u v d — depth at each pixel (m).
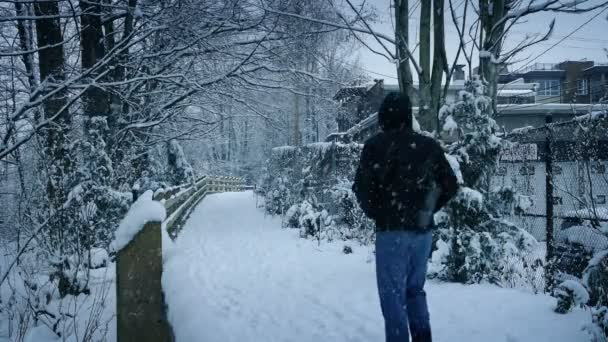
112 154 8.84
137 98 10.90
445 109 5.78
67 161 6.36
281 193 14.56
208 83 9.46
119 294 2.25
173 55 9.78
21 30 7.79
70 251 5.19
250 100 11.12
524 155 5.97
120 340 2.24
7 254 5.09
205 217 14.54
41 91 6.13
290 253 7.99
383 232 2.98
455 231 5.43
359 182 3.08
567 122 5.05
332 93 11.22
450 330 3.67
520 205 5.32
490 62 6.23
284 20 8.80
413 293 3.09
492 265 5.29
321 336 3.73
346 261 7.10
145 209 2.34
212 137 13.23
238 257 7.63
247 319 4.24
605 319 3.06
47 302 4.59
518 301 4.34
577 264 4.89
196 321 1.83
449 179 3.12
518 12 6.01
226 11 8.76
